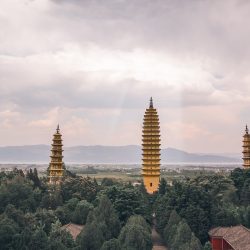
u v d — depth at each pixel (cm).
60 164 19988
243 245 12912
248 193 17538
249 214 15300
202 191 15788
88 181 18238
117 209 15275
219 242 14275
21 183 16138
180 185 16725
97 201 16275
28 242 12038
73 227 14375
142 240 12738
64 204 16288
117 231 14088
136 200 15775
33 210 15525
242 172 19350
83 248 12600
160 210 16100
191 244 12356
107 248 12194
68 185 17588
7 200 15250
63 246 12019
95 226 12912
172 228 14175
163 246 14900
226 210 15312
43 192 17150
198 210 15050
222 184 18112
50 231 13238
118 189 16188
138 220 14050
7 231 12312
